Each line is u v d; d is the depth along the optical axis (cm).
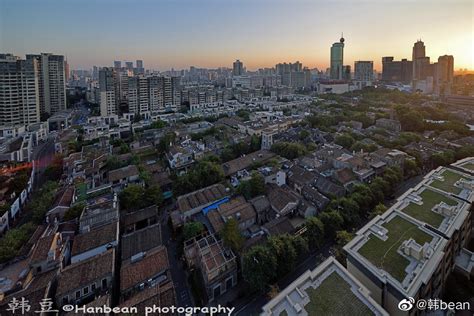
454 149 9694
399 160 8550
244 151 10938
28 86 15925
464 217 4284
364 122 14175
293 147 9856
